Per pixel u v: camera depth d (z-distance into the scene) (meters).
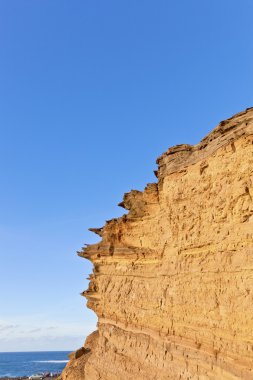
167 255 27.42
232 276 20.80
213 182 23.45
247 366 19.05
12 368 198.38
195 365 22.70
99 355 34.28
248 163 21.05
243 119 22.28
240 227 20.95
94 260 37.66
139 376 27.50
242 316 19.69
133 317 30.61
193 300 23.66
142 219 32.16
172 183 27.25
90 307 38.38
